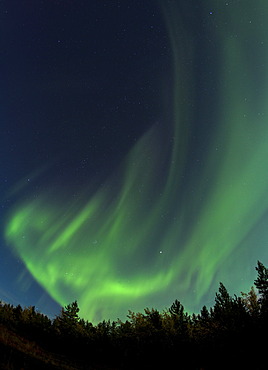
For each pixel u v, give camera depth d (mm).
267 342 17625
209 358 19344
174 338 24281
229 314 23906
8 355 11055
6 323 28719
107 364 20609
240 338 20109
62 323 37188
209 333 22812
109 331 31656
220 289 30156
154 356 22422
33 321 37688
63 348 25125
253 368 15055
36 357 13492
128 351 24469
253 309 22984
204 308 31828
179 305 31812
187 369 18578
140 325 27047
